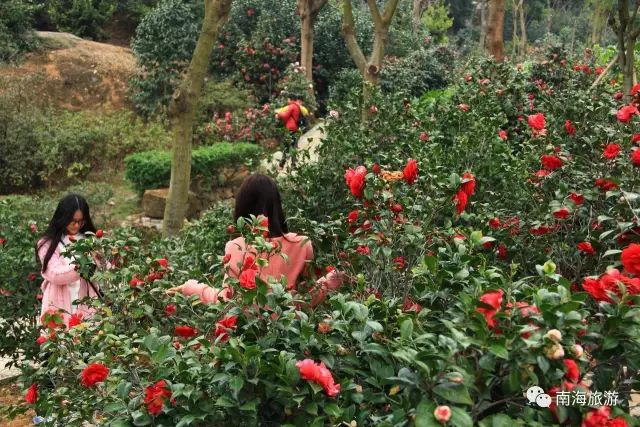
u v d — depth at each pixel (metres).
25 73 13.93
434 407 1.54
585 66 7.76
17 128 11.66
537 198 3.56
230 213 4.73
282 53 16.16
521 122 5.85
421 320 2.07
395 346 1.81
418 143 4.49
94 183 11.55
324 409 1.76
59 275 3.99
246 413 1.86
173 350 2.07
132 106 14.88
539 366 1.59
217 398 1.93
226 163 11.02
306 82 13.83
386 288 2.74
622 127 3.72
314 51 17.67
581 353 1.62
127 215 10.54
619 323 1.72
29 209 7.32
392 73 16.19
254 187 2.83
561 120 4.49
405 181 2.82
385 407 1.96
